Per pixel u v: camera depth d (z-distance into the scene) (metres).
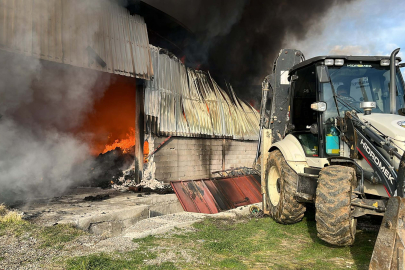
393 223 3.30
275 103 8.05
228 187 10.09
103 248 4.50
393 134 4.15
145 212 7.39
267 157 7.33
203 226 6.08
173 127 10.85
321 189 4.54
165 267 3.90
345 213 4.28
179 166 11.15
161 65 10.89
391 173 4.04
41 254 4.11
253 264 4.23
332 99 5.50
